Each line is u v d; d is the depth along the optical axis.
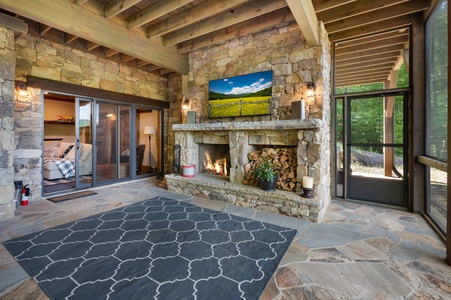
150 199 4.09
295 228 2.85
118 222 2.99
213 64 4.77
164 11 3.28
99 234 2.62
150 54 4.31
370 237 2.59
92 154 4.92
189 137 4.73
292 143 3.51
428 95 3.34
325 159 3.62
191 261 2.06
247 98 4.25
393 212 3.50
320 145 3.21
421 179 3.44
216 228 2.83
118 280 1.78
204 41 4.55
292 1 2.36
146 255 2.16
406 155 3.64
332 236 2.62
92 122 4.91
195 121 4.77
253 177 3.86
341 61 4.18
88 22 3.33
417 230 2.80
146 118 6.94
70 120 7.12
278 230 2.78
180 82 6.48
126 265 1.99
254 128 3.66
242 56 4.36
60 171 5.55
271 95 3.99
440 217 3.04
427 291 1.68
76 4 3.18
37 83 3.94
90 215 3.25
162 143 6.64
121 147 5.59
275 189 3.59
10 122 3.10
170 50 4.75
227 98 4.49
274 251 2.26
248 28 3.99
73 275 1.84
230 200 3.86
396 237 2.59
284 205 3.31
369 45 3.93
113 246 2.33
